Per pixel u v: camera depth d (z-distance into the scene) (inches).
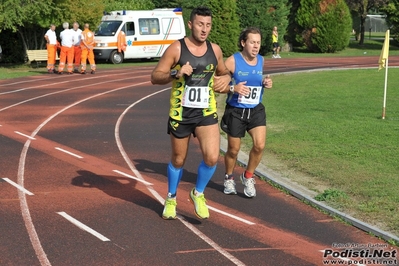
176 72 307.6
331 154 499.5
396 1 2277.3
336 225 337.7
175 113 324.8
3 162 486.9
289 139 565.3
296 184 417.7
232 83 373.4
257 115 380.5
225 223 341.4
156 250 298.8
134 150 540.1
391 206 355.9
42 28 1524.4
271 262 284.4
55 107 818.2
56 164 482.0
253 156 384.8
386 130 605.0
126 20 1596.9
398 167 451.8
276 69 1405.0
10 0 1280.8
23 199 384.2
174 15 1660.9
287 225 338.6
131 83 1137.4
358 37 2770.7
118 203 377.4
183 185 423.5
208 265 280.5
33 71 1364.4
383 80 1114.7
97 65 1549.0
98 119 715.4
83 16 1455.5
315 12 2039.9
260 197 394.6
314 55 1942.7
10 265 279.4
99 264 281.1
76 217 349.1
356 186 401.1
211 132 325.1
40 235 318.7
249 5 1884.8
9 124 676.1
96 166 477.4
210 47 323.3
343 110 754.8
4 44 1541.6
